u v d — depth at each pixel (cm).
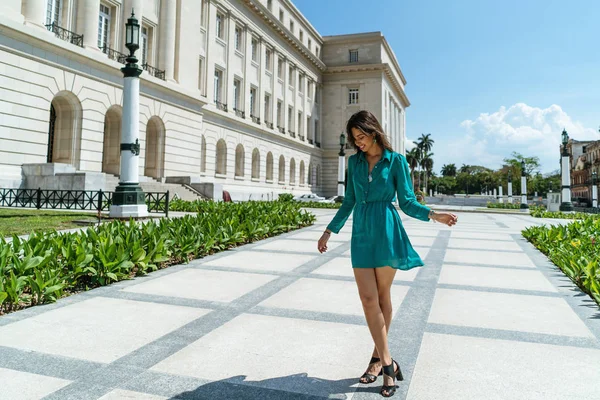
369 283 251
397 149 6512
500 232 1280
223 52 3425
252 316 389
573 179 8350
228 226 863
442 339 333
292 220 1265
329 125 5519
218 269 619
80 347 309
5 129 1648
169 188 2178
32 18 1755
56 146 1992
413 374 267
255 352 302
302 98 4994
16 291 401
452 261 718
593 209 3566
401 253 252
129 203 1170
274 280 546
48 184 1666
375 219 258
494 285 532
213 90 3256
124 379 257
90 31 2039
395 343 324
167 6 2580
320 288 503
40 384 249
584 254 615
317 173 5428
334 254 775
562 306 434
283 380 258
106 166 2333
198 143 2850
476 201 6500
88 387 246
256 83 3962
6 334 335
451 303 443
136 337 331
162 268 624
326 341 326
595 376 264
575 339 334
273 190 4238
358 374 269
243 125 3662
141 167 2338
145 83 2342
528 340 331
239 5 3625
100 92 2072
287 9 4612
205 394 239
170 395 237
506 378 261
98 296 458
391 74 5578
